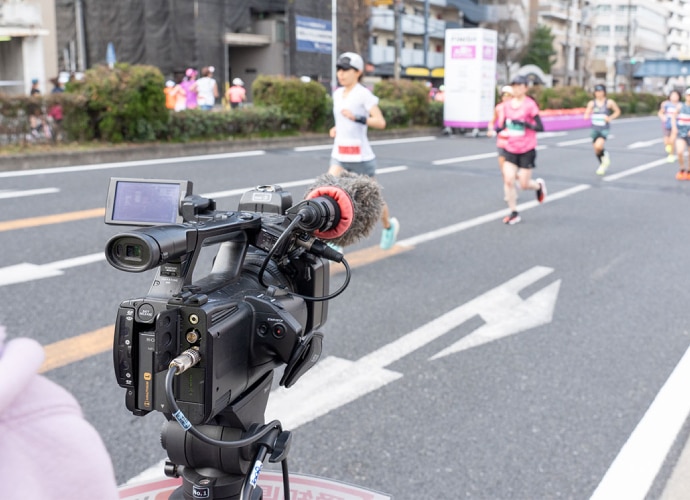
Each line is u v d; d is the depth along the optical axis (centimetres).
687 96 1355
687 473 313
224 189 1024
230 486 139
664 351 461
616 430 352
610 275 648
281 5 3784
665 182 1323
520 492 298
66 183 1021
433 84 5044
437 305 545
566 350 459
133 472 306
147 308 118
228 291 134
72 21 2936
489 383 406
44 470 79
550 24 6931
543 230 841
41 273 579
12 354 79
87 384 384
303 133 1891
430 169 1352
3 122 1256
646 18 6794
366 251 711
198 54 3325
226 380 124
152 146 1424
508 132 873
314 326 160
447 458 324
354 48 3981
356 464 317
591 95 3875
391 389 396
